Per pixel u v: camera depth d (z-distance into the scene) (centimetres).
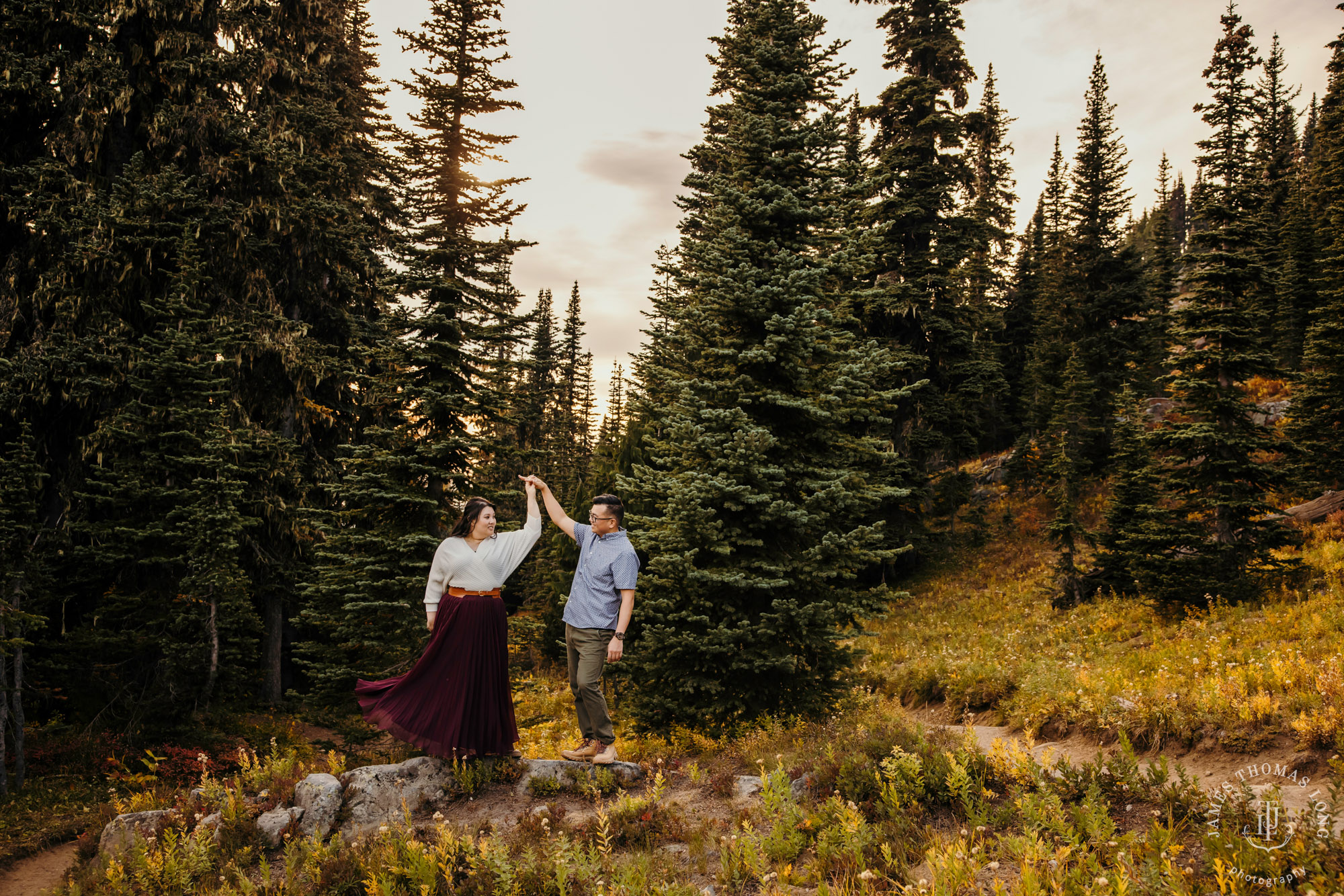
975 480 3338
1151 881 339
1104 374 3177
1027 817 434
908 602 2348
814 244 1152
